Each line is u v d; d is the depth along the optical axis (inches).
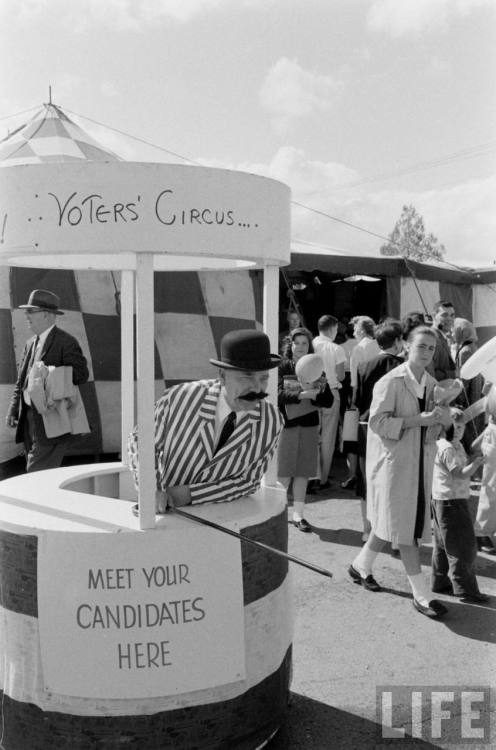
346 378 306.5
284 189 114.0
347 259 356.2
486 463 211.5
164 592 99.2
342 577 190.2
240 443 107.7
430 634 157.5
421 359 167.0
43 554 99.3
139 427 99.3
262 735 110.3
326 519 244.2
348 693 132.8
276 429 110.7
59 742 100.8
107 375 291.0
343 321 450.9
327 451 285.3
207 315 319.6
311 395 221.8
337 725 122.3
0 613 105.4
